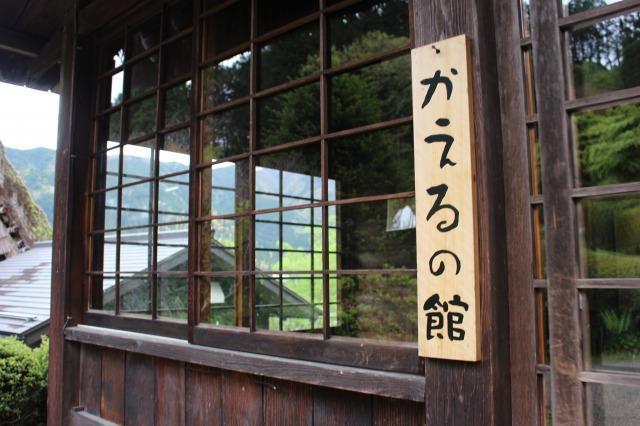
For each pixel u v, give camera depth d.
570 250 1.43
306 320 2.44
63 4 3.91
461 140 1.54
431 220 1.58
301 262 2.81
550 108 1.50
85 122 3.63
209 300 2.66
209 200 2.76
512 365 1.54
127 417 3.09
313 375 1.95
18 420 4.79
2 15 4.10
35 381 4.91
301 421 2.15
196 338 2.57
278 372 2.08
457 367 1.53
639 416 1.40
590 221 1.52
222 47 2.85
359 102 2.78
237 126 2.88
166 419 2.83
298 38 2.70
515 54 1.61
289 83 2.32
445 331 1.53
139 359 3.05
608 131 1.61
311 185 3.00
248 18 2.78
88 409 3.41
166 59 3.11
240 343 2.35
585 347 1.44
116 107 3.43
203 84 2.78
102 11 3.44
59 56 4.05
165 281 2.97
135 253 3.21
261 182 2.78
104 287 3.43
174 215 3.05
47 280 9.49
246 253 2.55
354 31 2.60
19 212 14.49
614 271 1.54
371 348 1.85
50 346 3.57
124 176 3.37
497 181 1.57
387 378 1.71
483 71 1.56
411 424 1.78
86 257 3.55
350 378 1.82
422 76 1.64
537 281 1.52
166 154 3.08
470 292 1.48
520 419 1.51
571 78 1.54
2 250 13.12
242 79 2.88
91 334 3.19
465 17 1.60
